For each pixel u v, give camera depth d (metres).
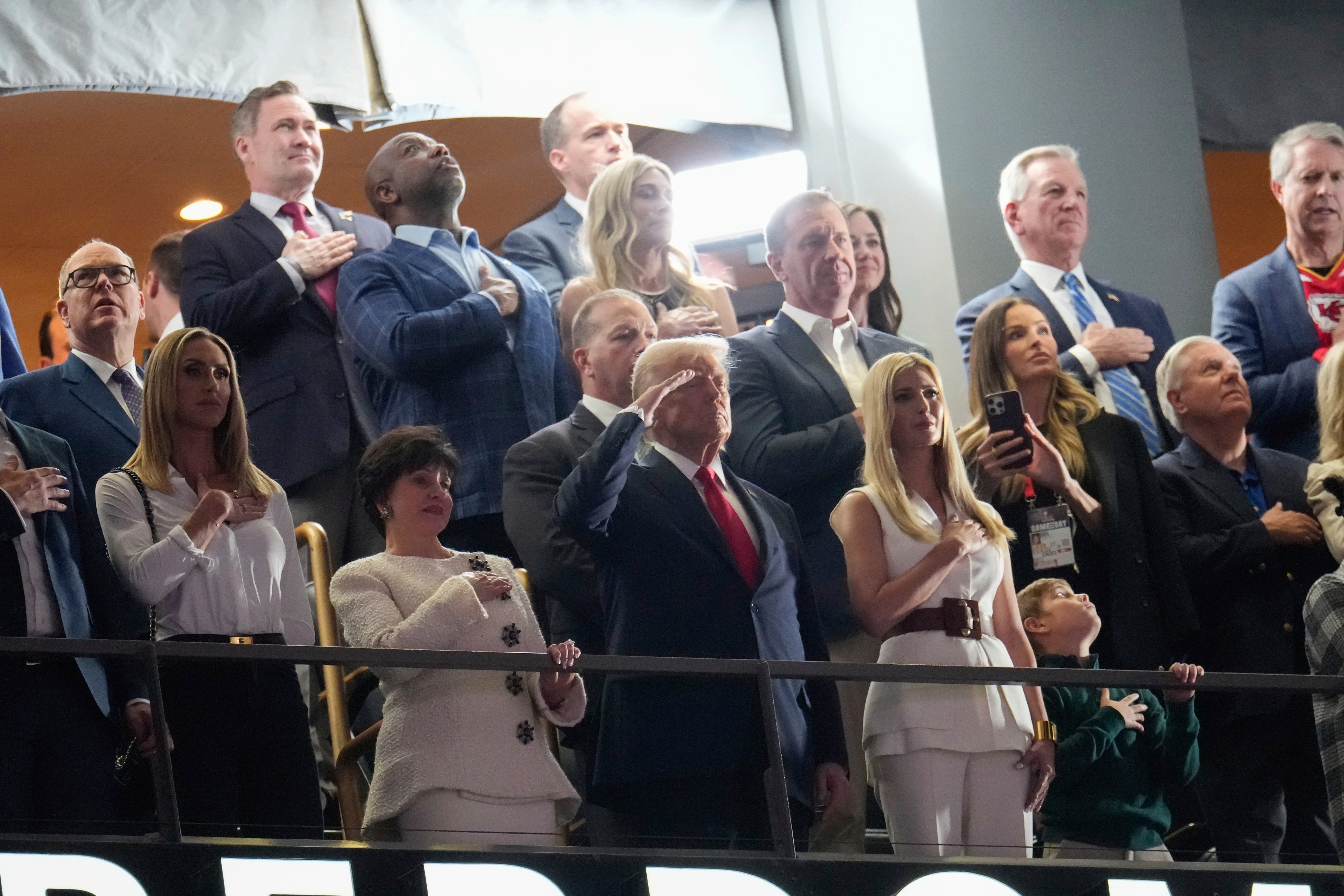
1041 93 24.78
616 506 15.54
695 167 26.08
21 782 13.38
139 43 21.47
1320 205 23.06
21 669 13.59
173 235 21.09
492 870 13.62
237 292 18.86
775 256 20.08
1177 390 20.94
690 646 15.21
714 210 21.73
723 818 14.38
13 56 20.77
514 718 13.95
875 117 24.94
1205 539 19.80
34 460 15.17
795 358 19.58
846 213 21.59
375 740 13.78
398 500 14.63
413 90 23.09
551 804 13.91
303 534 17.62
